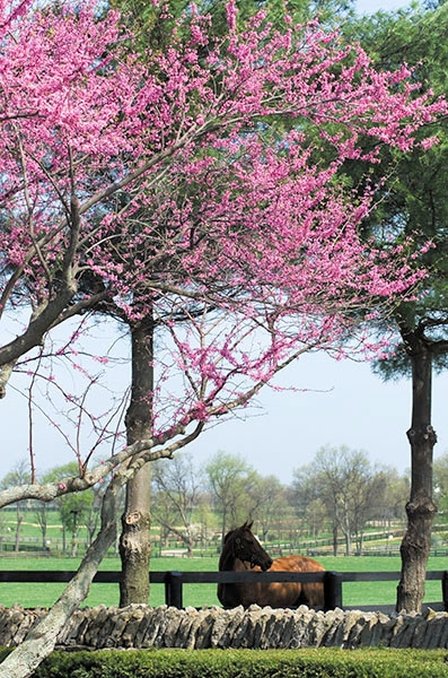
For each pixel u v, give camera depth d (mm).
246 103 8719
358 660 8859
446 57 13820
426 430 15984
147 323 11922
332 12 12984
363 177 12977
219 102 9125
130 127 9555
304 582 13352
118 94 9008
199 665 9117
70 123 7016
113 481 7578
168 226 9992
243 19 11523
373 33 13664
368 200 10867
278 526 55719
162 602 34812
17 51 6992
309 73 9070
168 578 12961
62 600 7184
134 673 9172
